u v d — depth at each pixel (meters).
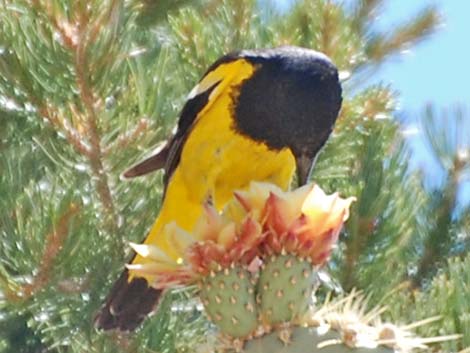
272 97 4.16
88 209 4.05
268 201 3.77
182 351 4.07
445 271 4.22
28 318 4.32
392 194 4.15
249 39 4.21
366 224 4.13
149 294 4.03
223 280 3.75
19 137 4.21
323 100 4.17
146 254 3.78
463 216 4.29
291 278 3.75
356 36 4.26
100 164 4.07
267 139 4.16
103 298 4.05
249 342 3.75
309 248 3.76
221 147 4.16
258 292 3.75
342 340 3.73
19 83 4.07
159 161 4.12
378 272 4.13
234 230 3.76
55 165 4.19
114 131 4.07
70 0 4.05
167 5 4.49
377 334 3.73
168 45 4.24
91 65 4.06
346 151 4.20
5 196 4.13
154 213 4.13
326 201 3.77
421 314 4.04
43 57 4.07
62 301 4.05
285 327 3.74
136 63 4.20
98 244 4.06
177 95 4.19
